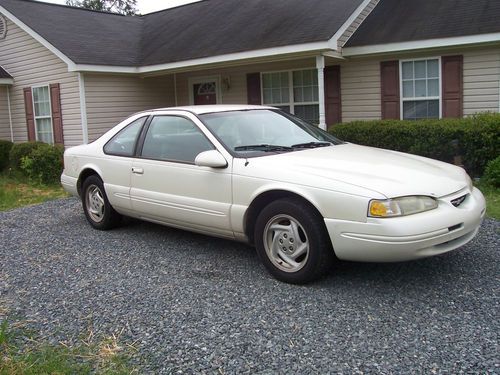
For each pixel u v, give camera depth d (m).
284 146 4.89
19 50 14.04
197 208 4.84
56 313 3.85
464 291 3.92
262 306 3.80
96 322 3.66
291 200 4.14
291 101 12.81
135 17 17.50
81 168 6.33
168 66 12.42
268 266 4.33
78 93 12.74
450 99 10.73
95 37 14.11
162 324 3.58
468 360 2.94
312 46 10.08
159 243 5.57
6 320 3.76
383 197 3.72
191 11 16.22
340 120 12.15
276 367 2.97
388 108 11.45
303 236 4.13
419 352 3.05
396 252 3.69
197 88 14.65
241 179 4.45
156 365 3.05
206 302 3.92
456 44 9.98
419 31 10.60
